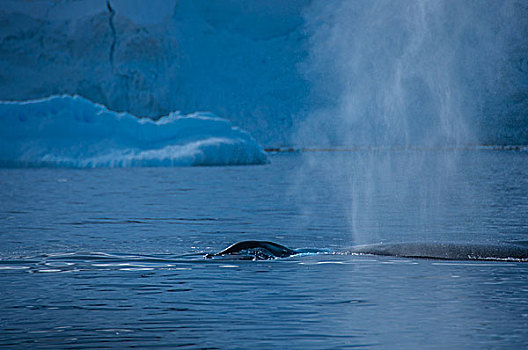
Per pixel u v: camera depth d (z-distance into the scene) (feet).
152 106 581.12
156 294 59.67
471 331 46.85
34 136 339.36
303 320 50.21
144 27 588.91
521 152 518.78
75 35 577.84
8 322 49.60
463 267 73.05
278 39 651.66
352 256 81.35
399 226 112.68
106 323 49.32
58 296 58.85
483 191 187.93
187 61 607.37
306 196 176.45
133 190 197.26
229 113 609.01
